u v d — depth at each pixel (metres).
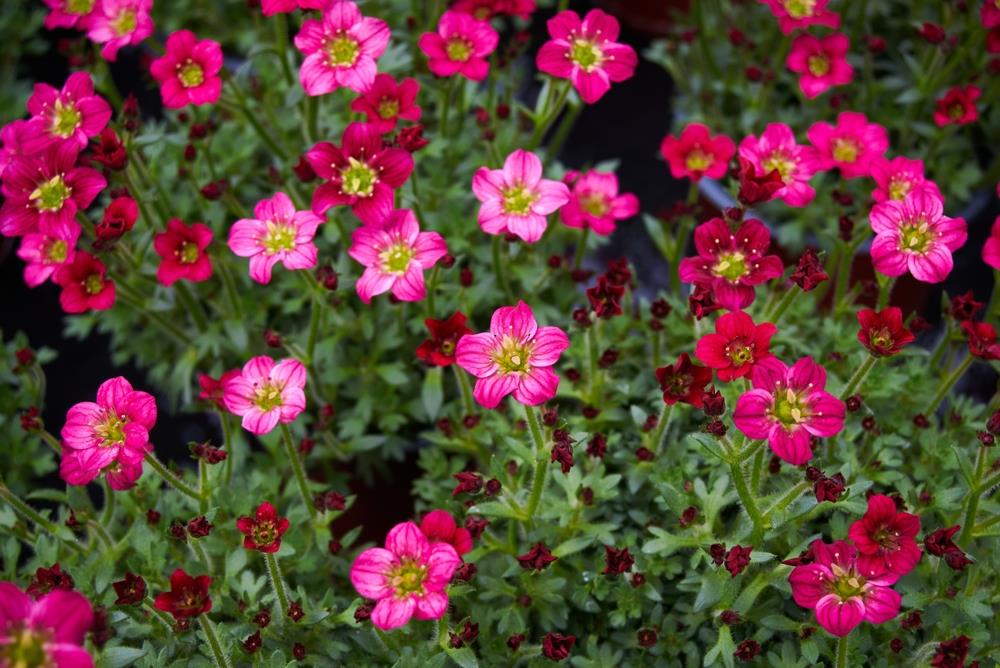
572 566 0.44
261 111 0.52
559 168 0.51
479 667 0.43
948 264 0.42
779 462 0.44
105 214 0.44
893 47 0.55
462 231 0.49
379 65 0.50
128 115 0.46
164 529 0.45
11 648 0.36
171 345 0.51
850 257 0.47
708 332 0.46
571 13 0.45
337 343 0.49
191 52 0.46
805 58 0.48
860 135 0.46
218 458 0.42
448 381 0.48
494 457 0.43
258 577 0.45
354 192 0.43
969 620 0.42
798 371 0.40
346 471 0.49
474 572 0.42
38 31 0.63
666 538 0.43
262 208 0.44
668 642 0.43
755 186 0.42
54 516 0.50
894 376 0.45
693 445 0.43
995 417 0.41
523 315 0.41
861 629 0.42
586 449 0.44
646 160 0.60
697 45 0.56
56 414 0.56
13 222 0.44
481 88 0.55
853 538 0.39
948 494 0.43
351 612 0.43
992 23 0.48
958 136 0.53
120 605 0.42
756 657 0.43
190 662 0.42
